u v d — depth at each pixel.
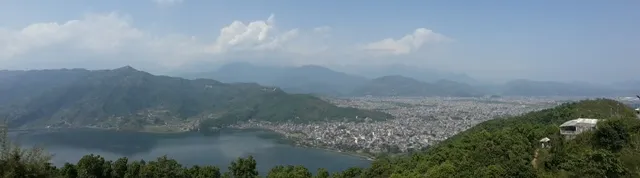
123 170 106.12
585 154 74.31
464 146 103.06
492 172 72.25
